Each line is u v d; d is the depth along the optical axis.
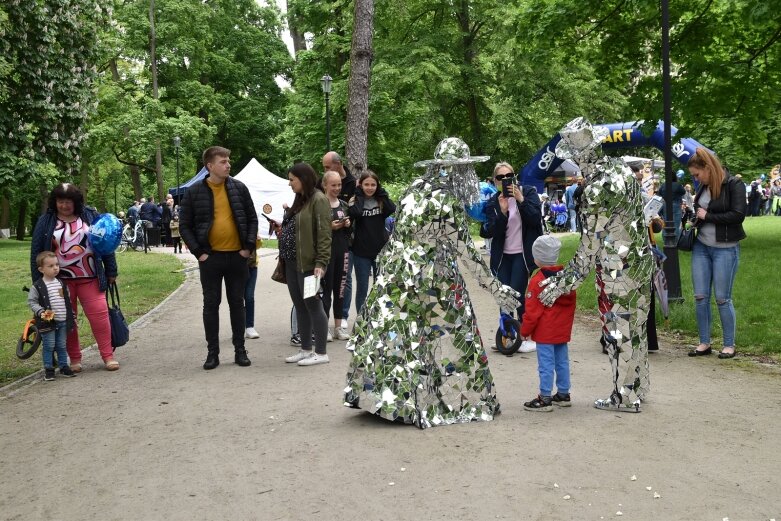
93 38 18.45
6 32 16.38
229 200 7.17
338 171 8.73
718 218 6.88
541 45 17.06
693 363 6.82
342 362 7.31
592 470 4.11
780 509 3.56
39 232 7.07
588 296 11.30
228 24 43.34
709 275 7.11
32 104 17.17
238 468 4.33
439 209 4.97
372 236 8.59
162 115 37.41
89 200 56.34
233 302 7.31
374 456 4.45
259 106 43.75
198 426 5.23
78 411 5.75
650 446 4.50
